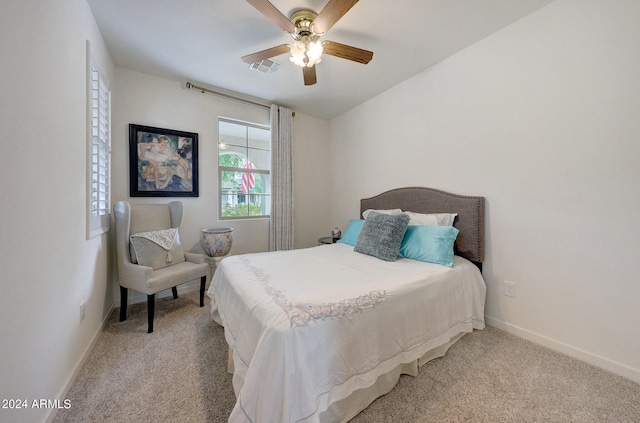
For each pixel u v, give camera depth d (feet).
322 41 6.61
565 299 5.73
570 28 5.56
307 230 12.92
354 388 3.81
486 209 7.11
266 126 11.63
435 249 6.57
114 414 4.09
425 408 4.21
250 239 11.41
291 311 3.65
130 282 7.11
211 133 10.28
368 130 11.16
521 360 5.49
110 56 7.82
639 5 4.74
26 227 3.34
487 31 6.76
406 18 6.23
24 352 3.27
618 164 5.02
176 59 8.06
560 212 5.78
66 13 4.58
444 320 5.53
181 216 9.02
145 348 5.97
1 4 2.90
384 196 10.01
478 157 7.27
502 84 6.71
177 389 4.66
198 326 7.06
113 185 8.31
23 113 3.30
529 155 6.26
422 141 8.84
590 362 5.35
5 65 2.96
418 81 8.90
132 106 8.66
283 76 9.15
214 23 6.44
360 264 6.41
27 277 3.35
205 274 8.38
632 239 4.89
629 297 4.92
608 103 5.11
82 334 5.29
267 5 4.98
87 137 5.65
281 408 3.04
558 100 5.77
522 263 6.42
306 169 12.85
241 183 11.32
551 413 4.11
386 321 4.40
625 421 3.96
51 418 3.90
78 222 5.11
